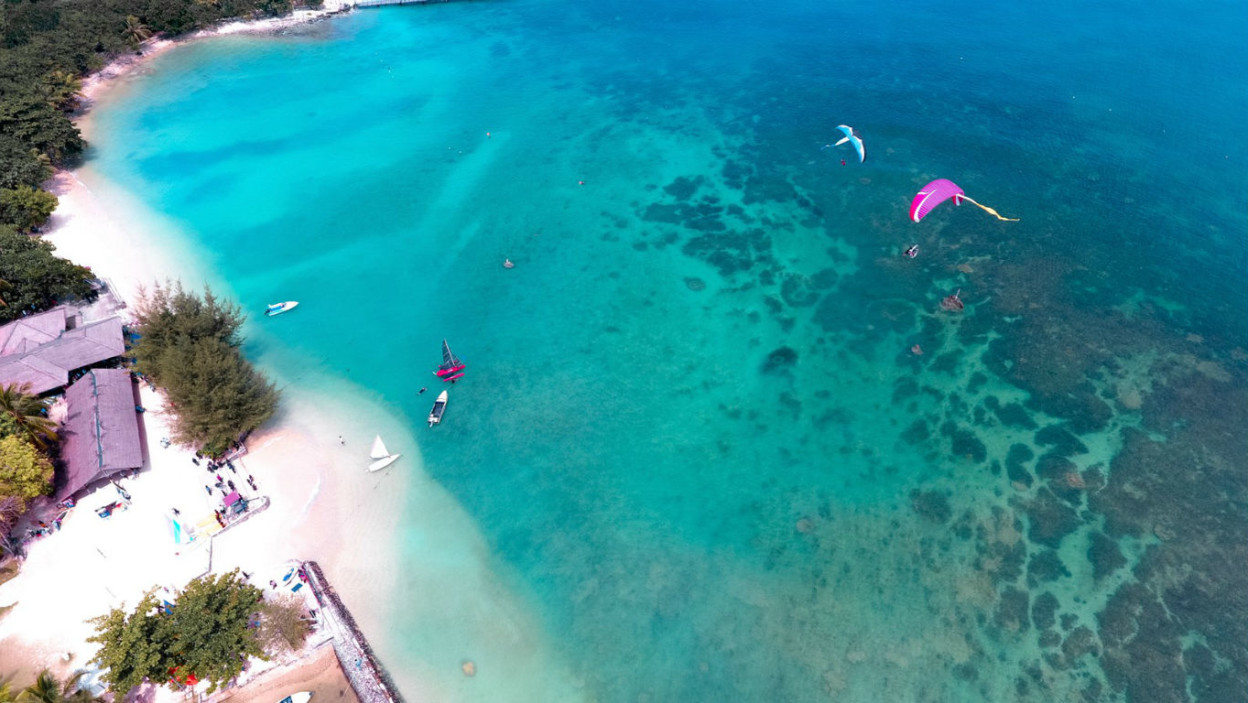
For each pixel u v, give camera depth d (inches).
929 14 4953.3
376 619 1670.8
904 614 1676.9
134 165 3336.6
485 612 1694.1
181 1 4478.3
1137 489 1902.1
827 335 2439.7
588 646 1632.6
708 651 1621.6
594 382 2300.7
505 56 4576.8
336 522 1860.2
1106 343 2329.0
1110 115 3587.6
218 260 2780.5
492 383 2294.5
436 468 2028.8
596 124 3804.1
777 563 1790.1
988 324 2431.1
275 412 2164.1
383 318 2541.8
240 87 4079.7
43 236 2790.4
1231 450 1987.0
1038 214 2915.8
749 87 4116.6
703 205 3132.4
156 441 1980.8
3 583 1647.4
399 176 3336.6
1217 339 2324.1
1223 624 1621.6
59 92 3496.6
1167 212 2898.6
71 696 1359.5
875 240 2851.9
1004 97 3801.7
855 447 2071.9
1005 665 1577.3
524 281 2716.5
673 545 1836.9
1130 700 1514.5
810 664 1593.3
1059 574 1732.3
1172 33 4490.7
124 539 1740.9
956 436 2080.5
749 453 2066.9
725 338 2448.3
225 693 1483.8
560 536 1861.5
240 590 1561.3
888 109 3762.3
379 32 4869.6
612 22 5073.8
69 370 2065.7
